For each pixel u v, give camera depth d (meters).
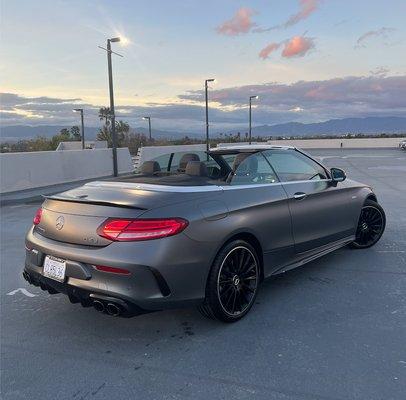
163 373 3.08
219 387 2.89
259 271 4.18
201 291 3.54
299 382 2.92
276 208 4.29
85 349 3.46
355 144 55.22
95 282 3.37
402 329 3.67
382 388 2.83
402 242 6.48
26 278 4.02
